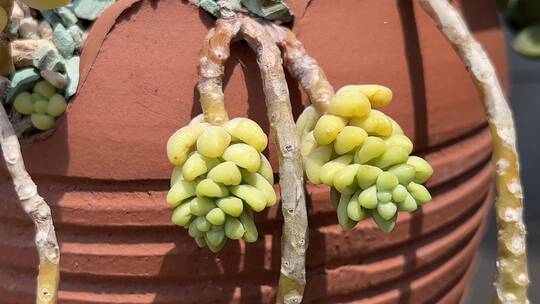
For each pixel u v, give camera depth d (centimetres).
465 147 52
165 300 47
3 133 42
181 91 45
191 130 42
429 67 49
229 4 45
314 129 42
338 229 48
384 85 47
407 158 42
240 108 45
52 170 46
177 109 45
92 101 45
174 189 42
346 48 47
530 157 129
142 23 45
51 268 42
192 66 45
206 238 42
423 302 52
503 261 45
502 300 45
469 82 51
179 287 47
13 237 48
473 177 53
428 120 49
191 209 41
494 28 54
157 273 47
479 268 99
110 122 45
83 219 46
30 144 46
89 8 46
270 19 46
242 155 41
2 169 47
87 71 45
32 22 47
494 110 45
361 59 47
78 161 45
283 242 43
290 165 42
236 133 42
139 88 45
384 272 49
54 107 45
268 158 46
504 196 45
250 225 42
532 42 57
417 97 48
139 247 47
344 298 49
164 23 45
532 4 57
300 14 46
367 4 47
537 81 143
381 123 42
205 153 41
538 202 118
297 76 45
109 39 45
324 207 47
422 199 41
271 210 46
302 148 43
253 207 41
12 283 49
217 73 44
